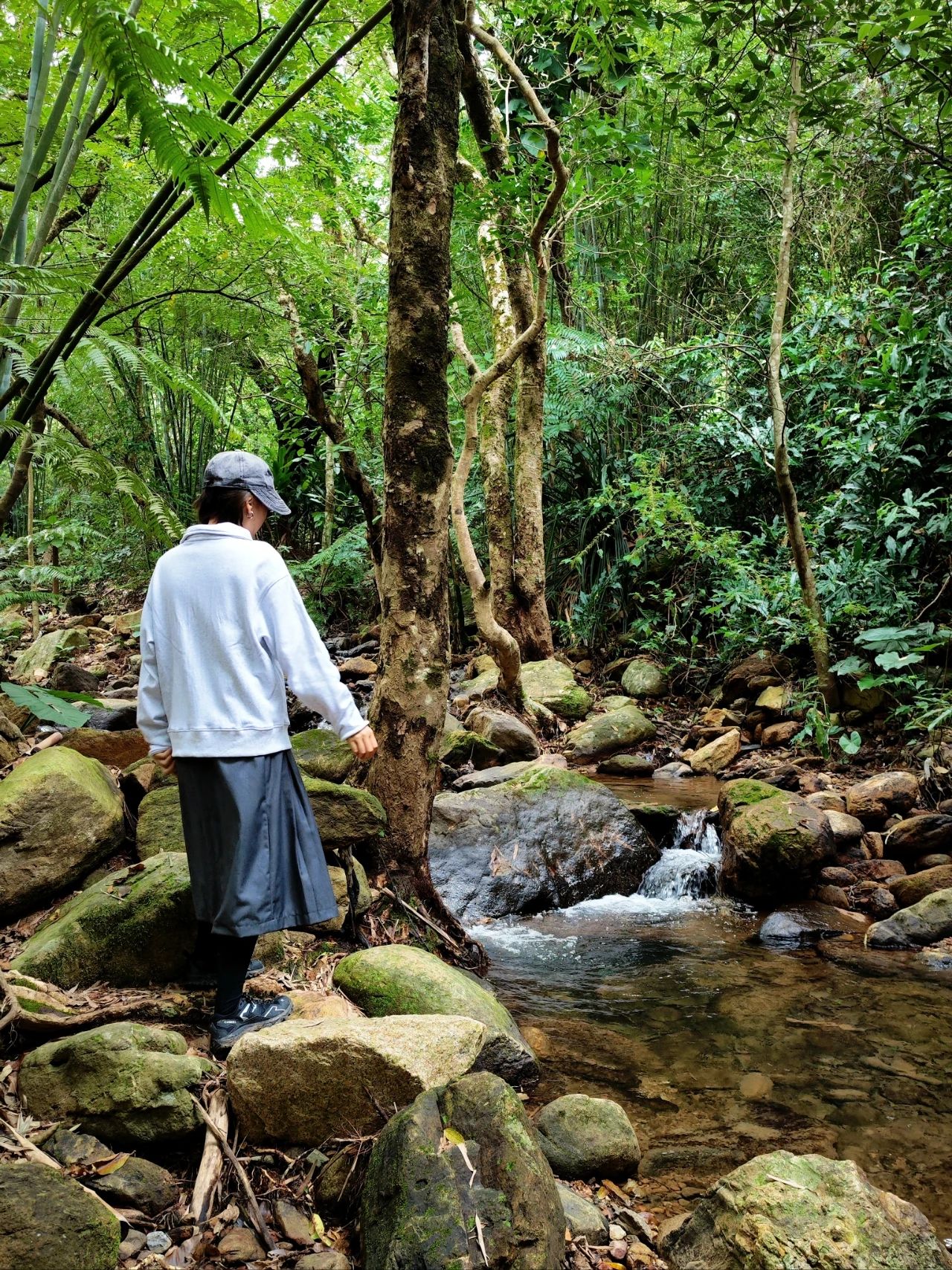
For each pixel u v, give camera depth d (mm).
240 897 2111
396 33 3061
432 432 3031
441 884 3955
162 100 1926
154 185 4660
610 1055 2713
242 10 3152
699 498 7121
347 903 2877
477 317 8508
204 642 2174
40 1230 1513
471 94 5656
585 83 6242
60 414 2986
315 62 4293
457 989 2441
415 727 3078
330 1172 1896
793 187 5770
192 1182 1913
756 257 8219
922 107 5066
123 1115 1951
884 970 3342
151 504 2668
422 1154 1698
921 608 5660
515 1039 2504
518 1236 1625
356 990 2465
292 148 4391
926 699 5148
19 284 2402
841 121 3900
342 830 2914
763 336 7109
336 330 7043
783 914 3814
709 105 4031
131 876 2607
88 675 5391
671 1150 2236
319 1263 1699
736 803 4281
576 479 8156
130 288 5574
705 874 4277
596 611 7836
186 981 2467
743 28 3777
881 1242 1681
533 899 4020
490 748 5453
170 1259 1701
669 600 7215
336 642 8188
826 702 5738
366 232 6805
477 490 8383
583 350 7566
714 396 7344
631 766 5750
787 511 5508
